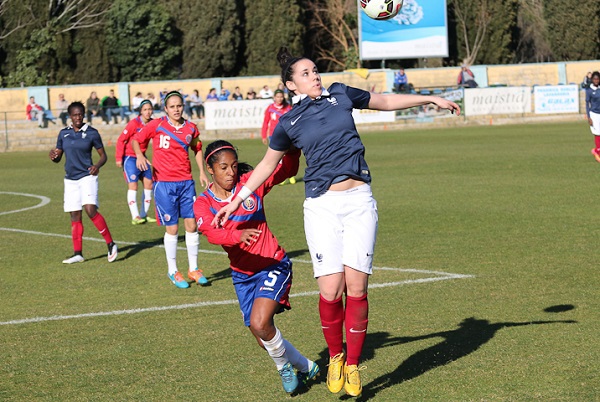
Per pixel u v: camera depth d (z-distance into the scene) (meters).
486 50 90.44
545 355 9.98
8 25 79.75
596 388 8.82
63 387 9.58
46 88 72.06
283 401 8.94
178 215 15.37
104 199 29.61
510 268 15.09
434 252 16.97
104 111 64.75
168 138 15.41
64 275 16.53
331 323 8.87
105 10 80.69
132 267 17.25
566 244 17.22
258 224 9.25
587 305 12.26
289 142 8.90
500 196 25.28
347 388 8.77
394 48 75.88
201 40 83.19
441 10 75.69
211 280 15.63
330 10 90.31
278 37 85.38
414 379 9.40
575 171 31.34
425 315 12.10
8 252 19.34
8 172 41.75
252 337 11.45
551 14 93.56
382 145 49.00
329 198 8.70
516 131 56.88
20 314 13.27
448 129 62.69
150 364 10.34
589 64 83.19
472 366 9.71
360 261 8.65
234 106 62.31
